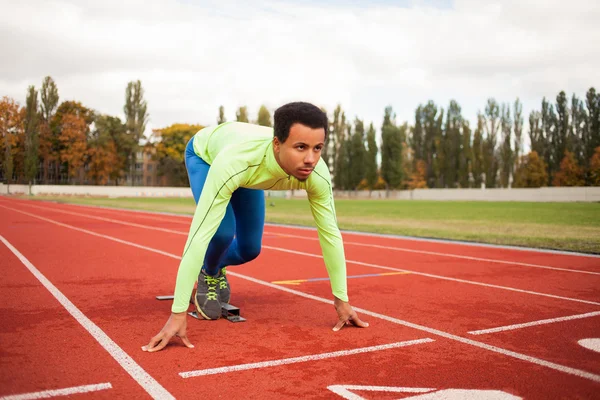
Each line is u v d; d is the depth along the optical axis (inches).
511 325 164.7
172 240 441.7
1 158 2455.7
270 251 370.6
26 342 139.8
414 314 180.1
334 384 110.2
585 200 1706.4
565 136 2215.8
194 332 154.1
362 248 393.1
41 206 1193.4
